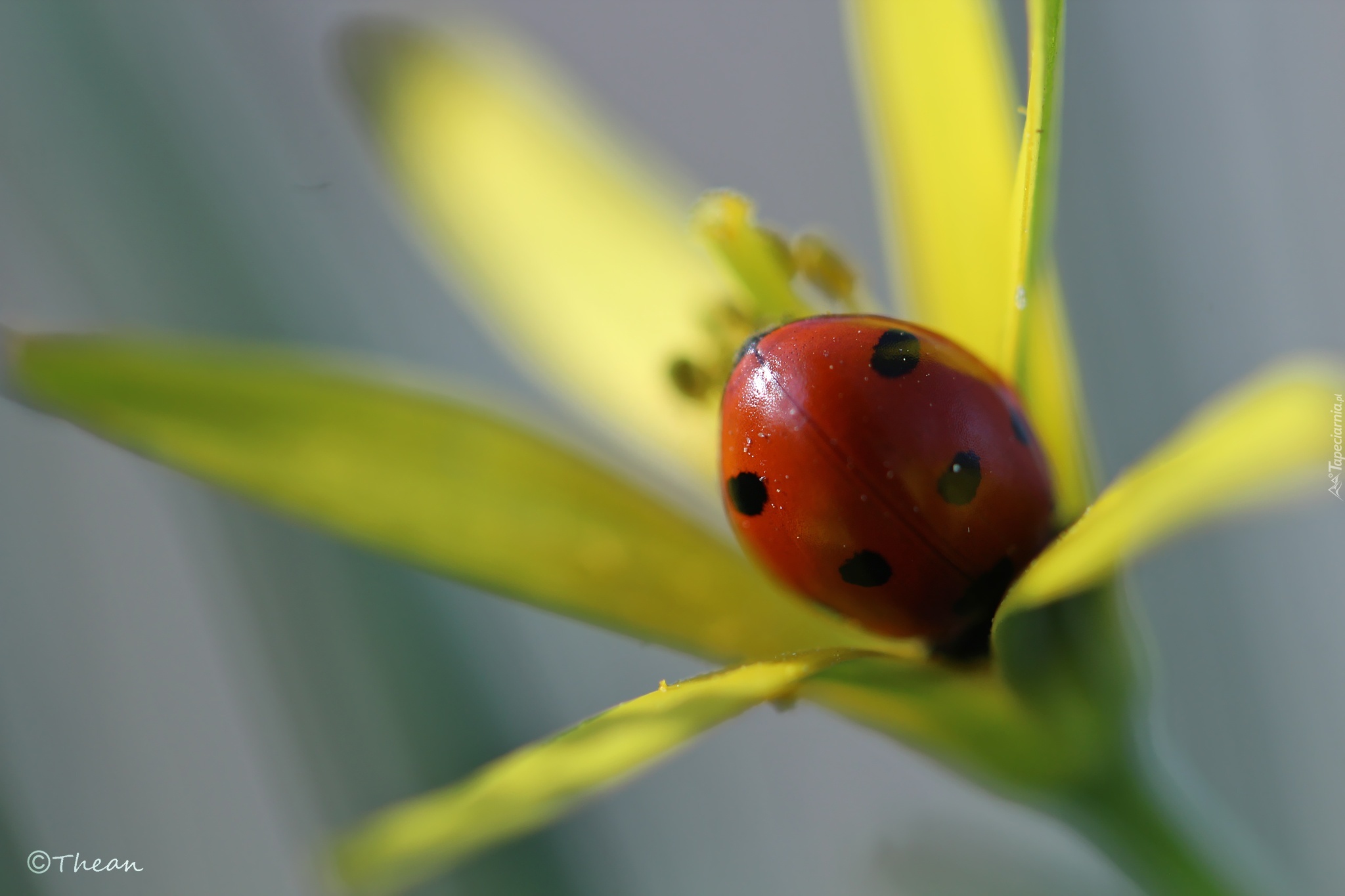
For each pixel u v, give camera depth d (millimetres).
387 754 87
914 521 73
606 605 78
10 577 94
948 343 74
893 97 79
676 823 94
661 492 79
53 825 92
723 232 78
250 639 89
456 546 78
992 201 78
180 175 92
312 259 93
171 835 94
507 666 89
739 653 78
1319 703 93
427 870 70
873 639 77
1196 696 93
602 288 87
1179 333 94
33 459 95
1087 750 75
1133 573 94
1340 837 92
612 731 70
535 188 88
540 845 87
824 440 73
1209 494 66
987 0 79
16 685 93
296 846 89
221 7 94
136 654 95
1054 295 77
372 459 78
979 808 92
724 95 114
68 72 91
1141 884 75
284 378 78
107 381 78
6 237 91
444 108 89
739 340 78
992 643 74
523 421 79
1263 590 94
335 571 88
